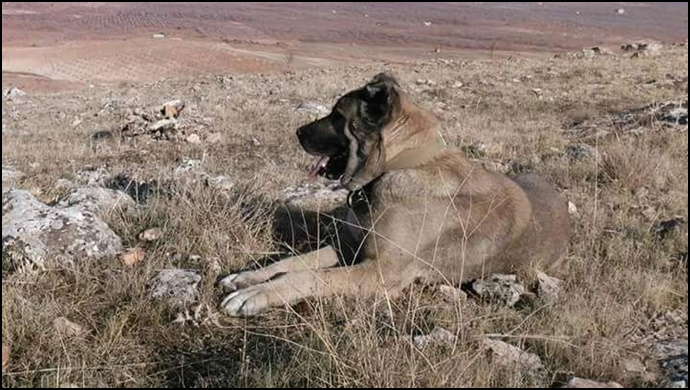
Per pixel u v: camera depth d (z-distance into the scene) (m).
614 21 66.88
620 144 9.26
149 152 10.69
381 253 5.07
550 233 5.60
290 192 7.64
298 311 4.76
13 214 5.38
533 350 4.34
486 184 5.43
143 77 29.81
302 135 5.64
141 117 12.73
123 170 9.02
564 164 8.90
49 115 16.72
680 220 6.81
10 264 5.09
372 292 4.93
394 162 5.27
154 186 7.49
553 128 12.30
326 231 6.00
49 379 3.79
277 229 6.22
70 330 4.30
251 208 6.43
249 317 4.66
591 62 22.81
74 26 52.81
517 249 5.40
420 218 5.12
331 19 64.25
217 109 15.00
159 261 5.30
